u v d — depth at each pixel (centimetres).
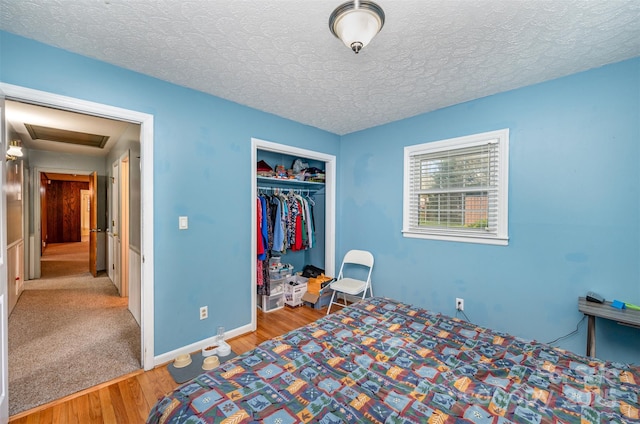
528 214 227
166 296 222
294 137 319
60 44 171
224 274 259
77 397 181
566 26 150
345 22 137
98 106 189
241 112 270
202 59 188
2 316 151
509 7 136
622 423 92
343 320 179
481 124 250
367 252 334
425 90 236
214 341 251
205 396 104
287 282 360
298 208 361
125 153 333
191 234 237
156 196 216
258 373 120
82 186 1008
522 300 231
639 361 187
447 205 279
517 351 141
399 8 136
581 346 206
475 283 257
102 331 274
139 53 181
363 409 99
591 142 199
